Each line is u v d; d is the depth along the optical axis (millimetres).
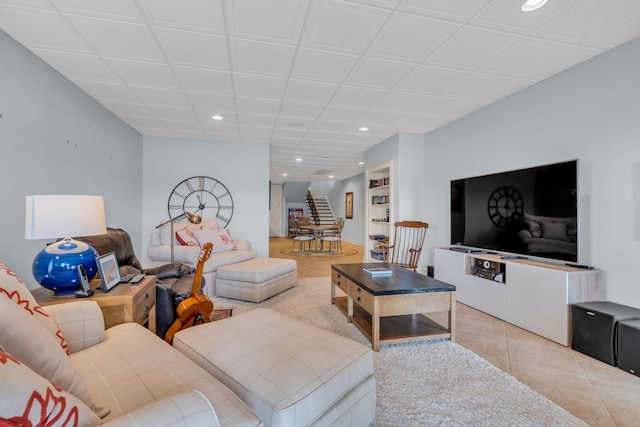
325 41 2217
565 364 2068
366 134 4773
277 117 3943
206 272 3615
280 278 3816
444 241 4262
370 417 1420
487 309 3062
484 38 2182
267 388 1129
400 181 4629
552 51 2357
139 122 4156
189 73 2713
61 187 2734
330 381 1226
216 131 4625
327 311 3137
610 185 2346
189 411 750
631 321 2002
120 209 4031
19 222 2232
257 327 1681
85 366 1155
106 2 1800
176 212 5020
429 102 3428
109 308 1657
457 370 1968
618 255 2297
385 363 2061
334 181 12289
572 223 2492
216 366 1305
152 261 4371
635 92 2191
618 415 1549
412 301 2342
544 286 2484
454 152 4062
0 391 533
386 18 1958
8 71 2127
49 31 2082
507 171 3146
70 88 2873
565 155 2674
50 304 1530
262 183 5395
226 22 1994
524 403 1622
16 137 2205
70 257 1689
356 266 3266
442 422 1467
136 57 2436
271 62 2520
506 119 3271
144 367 1155
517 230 3021
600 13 1902
